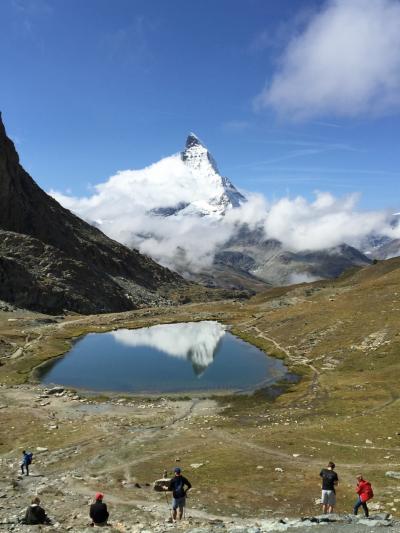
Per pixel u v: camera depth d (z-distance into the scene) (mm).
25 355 127750
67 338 161625
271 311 194375
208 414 74688
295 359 115250
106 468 47312
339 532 24016
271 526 26188
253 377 102500
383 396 75125
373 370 93875
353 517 26656
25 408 77250
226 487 40438
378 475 42031
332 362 105312
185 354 132375
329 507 31031
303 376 99812
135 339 161875
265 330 154875
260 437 56750
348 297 155375
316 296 197875
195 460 48531
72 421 68875
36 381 101375
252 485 40781
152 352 136125
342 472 43344
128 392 91875
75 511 32781
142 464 48125
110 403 82875
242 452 50656
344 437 54688
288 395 85438
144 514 33281
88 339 163125
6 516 30719
